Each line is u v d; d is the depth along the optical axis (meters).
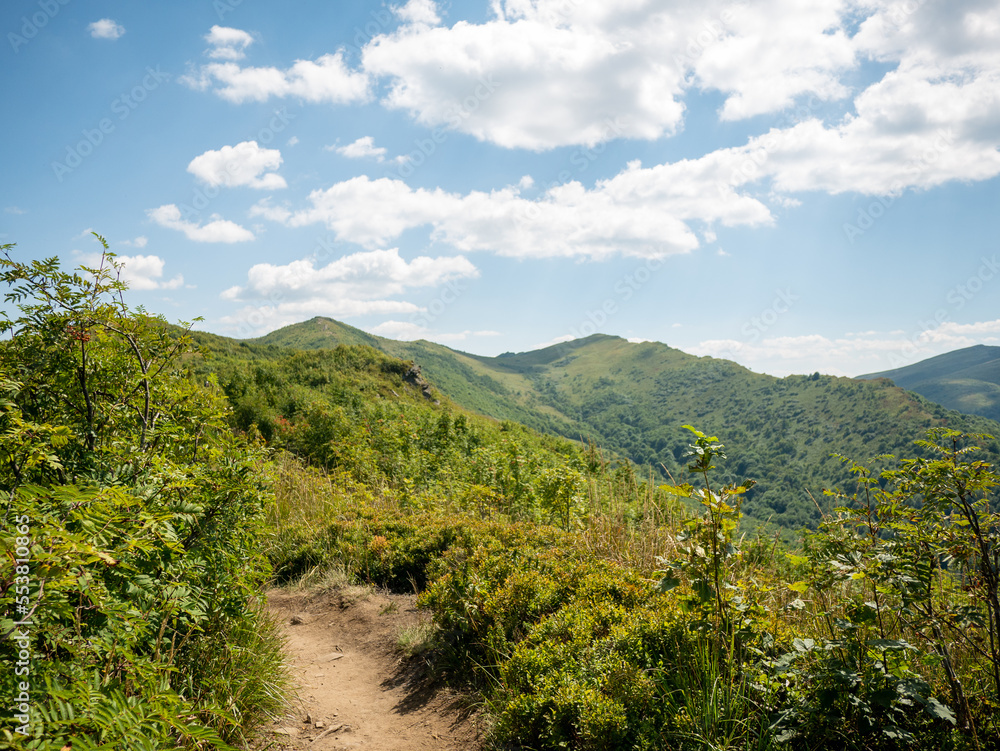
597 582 4.50
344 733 3.74
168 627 2.93
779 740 2.64
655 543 5.80
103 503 1.88
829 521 3.10
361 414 18.52
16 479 2.45
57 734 1.54
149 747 1.65
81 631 2.07
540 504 8.41
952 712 2.63
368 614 5.70
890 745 2.63
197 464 3.40
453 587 4.86
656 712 3.03
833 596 3.80
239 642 3.82
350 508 8.12
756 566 5.18
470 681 4.20
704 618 3.37
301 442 14.14
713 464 3.26
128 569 2.29
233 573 3.48
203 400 3.87
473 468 11.45
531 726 3.21
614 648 3.50
